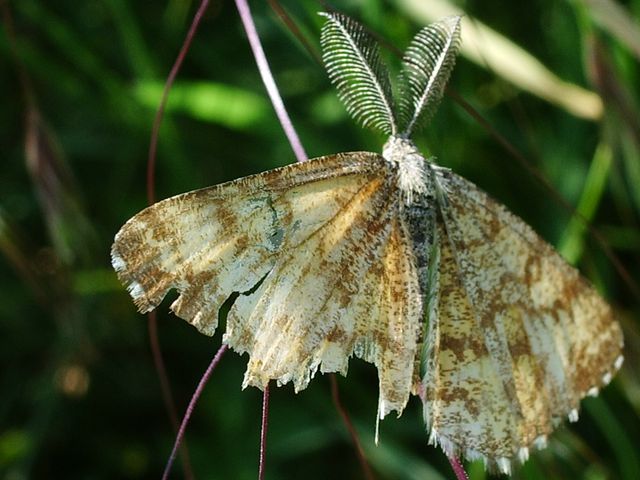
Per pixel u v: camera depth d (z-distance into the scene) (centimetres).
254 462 12
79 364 13
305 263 9
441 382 9
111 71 14
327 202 9
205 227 8
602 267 12
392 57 12
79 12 14
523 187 13
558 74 13
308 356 9
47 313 13
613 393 12
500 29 13
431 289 9
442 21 9
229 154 13
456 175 9
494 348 9
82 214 11
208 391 13
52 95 13
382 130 9
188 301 8
